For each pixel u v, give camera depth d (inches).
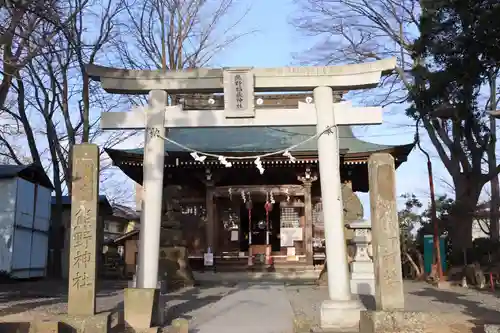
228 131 1213.7
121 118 516.4
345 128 1214.3
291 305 597.6
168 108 517.7
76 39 971.9
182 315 520.4
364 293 693.3
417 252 1076.5
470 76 727.1
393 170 430.0
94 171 409.7
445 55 746.2
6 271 823.7
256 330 442.3
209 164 1055.0
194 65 1190.9
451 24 727.1
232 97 510.0
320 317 470.0
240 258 1076.5
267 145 1107.9
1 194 848.3
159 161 507.8
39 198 970.7
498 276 823.1
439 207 1259.8
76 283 391.5
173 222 860.6
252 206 1166.3
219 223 1155.9
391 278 408.5
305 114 514.0
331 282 470.6
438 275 866.8
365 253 727.1
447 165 1037.2
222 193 1093.8
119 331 403.9
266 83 514.0
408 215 1370.6
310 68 514.6
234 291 760.3
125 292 421.4
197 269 1076.5
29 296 618.2
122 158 1029.8
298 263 1064.2
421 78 872.9
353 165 1061.8
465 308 526.3
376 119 507.5
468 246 981.2
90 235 398.6
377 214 421.4
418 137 1007.6
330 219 483.8
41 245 981.2
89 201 404.2
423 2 773.9
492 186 1122.0
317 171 1091.9
